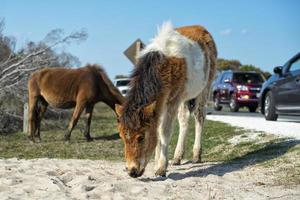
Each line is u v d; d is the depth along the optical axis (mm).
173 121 8289
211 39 10031
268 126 14375
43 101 15984
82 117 23797
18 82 17703
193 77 8750
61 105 15578
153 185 7211
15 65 18000
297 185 7418
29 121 15555
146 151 7312
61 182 7223
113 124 22047
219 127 15086
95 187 6957
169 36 8320
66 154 12547
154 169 8672
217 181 7715
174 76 8086
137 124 7137
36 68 18109
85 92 15125
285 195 6824
